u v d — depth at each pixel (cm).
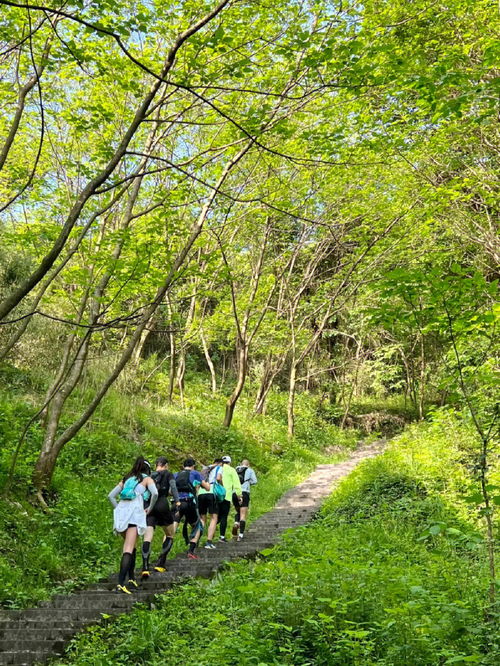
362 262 2017
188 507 917
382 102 1090
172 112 1204
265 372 2525
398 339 2864
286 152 1239
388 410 3294
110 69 963
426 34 991
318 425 2838
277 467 1909
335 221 1795
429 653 459
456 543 822
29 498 942
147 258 995
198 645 537
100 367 1602
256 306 2242
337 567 614
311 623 494
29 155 1222
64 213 1230
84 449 1245
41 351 1473
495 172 1356
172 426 1728
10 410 1184
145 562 780
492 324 591
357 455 2467
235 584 704
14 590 671
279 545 939
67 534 876
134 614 614
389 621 498
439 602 513
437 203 1498
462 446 1501
